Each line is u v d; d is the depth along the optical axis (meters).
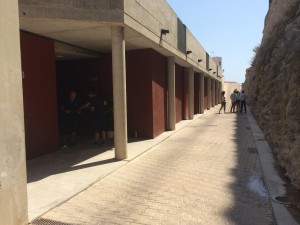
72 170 7.34
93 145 10.34
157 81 12.59
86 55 11.41
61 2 7.19
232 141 11.47
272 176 6.76
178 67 17.84
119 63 8.19
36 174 7.02
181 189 6.15
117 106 8.33
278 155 8.29
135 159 8.67
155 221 4.72
